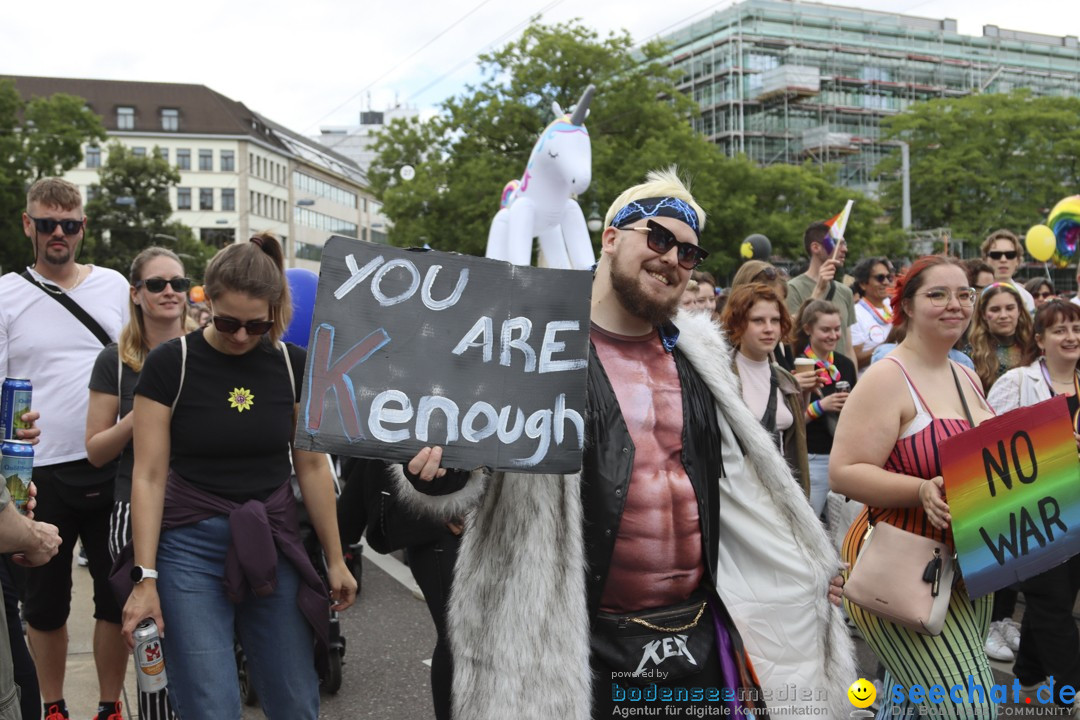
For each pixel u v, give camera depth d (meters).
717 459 2.71
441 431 2.32
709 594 2.66
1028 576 3.01
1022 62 93.81
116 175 56.75
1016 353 5.63
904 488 3.06
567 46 32.16
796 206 39.00
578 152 8.46
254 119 97.31
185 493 3.10
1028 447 3.05
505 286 2.43
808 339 5.87
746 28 80.69
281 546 3.15
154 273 3.83
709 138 79.44
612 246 2.65
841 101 83.19
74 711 4.38
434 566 3.61
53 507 4.09
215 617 3.06
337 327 2.34
